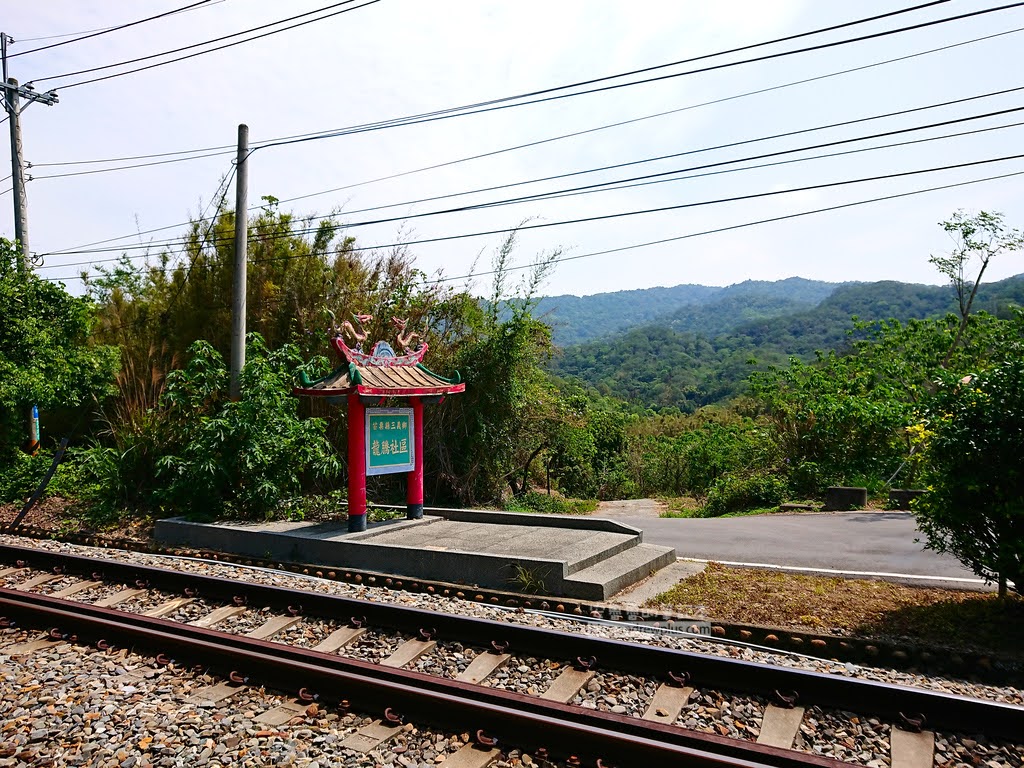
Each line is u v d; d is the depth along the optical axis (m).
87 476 13.77
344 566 8.98
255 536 9.77
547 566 7.53
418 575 8.35
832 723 4.59
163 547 10.26
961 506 6.44
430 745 4.37
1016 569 6.12
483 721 4.50
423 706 4.69
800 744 4.39
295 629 6.61
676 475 24.28
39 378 14.17
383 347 10.34
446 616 6.22
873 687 4.68
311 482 13.75
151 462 12.61
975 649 5.70
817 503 15.02
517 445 16.59
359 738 4.43
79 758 4.18
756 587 7.55
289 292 15.16
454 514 11.45
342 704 4.83
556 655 5.68
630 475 25.86
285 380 12.48
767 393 21.00
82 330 16.22
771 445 18.28
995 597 6.93
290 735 4.46
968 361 19.14
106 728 4.54
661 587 7.77
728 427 24.06
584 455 21.06
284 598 7.17
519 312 15.80
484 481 16.02
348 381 9.69
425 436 15.45
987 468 6.25
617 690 5.11
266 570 8.80
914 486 15.21
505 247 16.03
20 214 17.48
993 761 4.12
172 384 12.41
